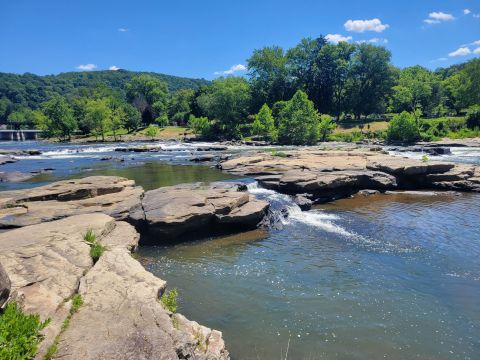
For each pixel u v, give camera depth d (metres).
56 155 52.16
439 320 9.75
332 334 9.16
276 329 9.38
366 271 12.80
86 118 88.88
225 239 16.42
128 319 7.10
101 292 8.09
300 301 10.78
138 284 8.60
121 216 15.95
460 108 98.69
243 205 18.47
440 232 17.00
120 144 76.06
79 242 10.79
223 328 9.45
